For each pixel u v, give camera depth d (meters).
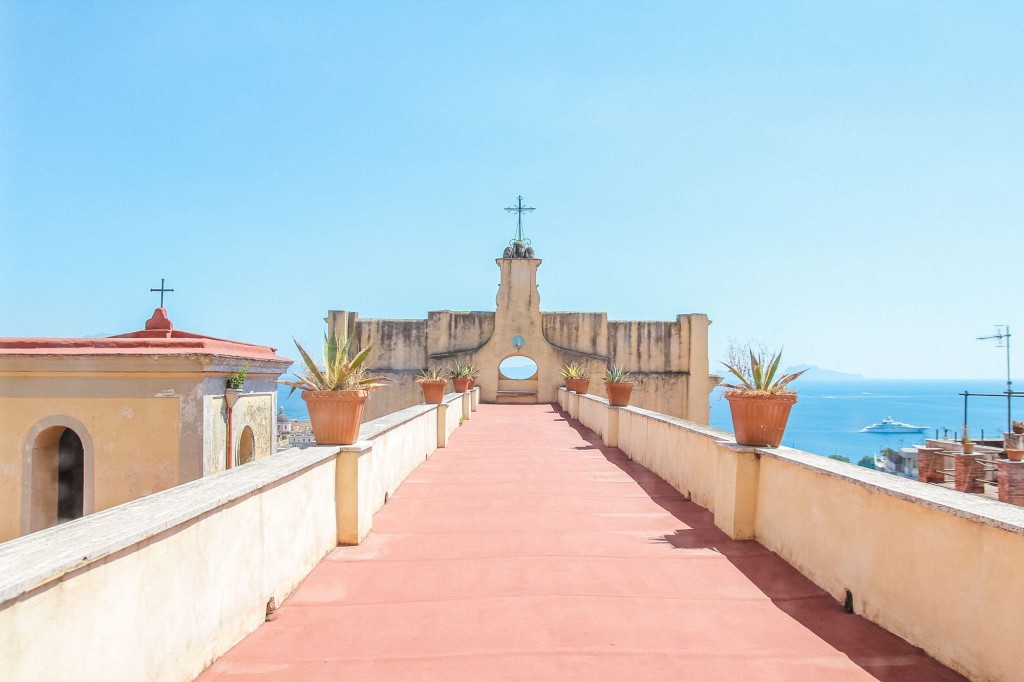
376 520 7.30
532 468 10.96
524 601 4.84
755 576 5.39
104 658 2.76
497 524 7.12
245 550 4.16
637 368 31.95
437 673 3.72
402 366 31.02
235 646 4.01
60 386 9.59
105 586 2.77
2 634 2.24
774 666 3.81
